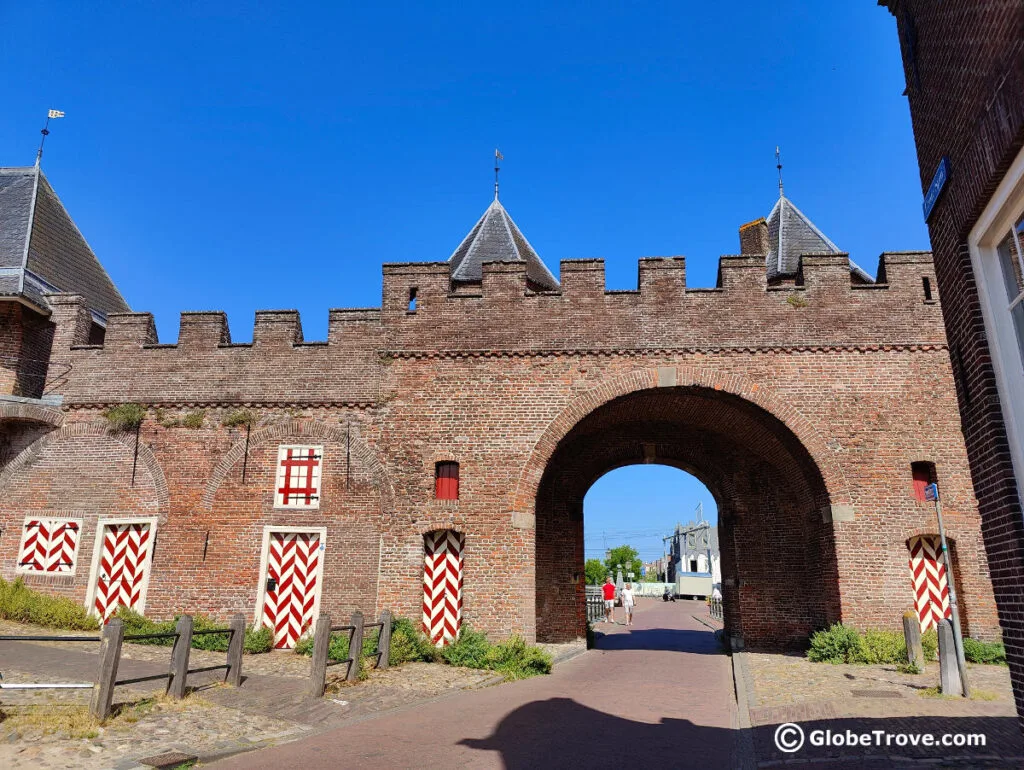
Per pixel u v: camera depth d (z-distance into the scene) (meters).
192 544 15.25
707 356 15.49
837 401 15.14
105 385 16.34
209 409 16.03
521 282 16.28
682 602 55.44
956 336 5.96
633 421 19.00
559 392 15.56
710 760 7.16
